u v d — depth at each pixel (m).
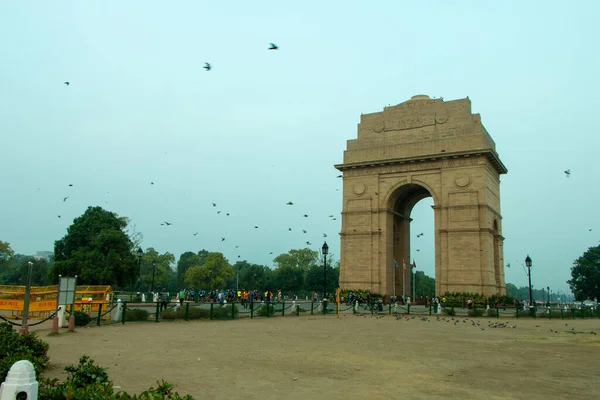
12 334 16.42
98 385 9.12
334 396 12.98
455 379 15.80
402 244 79.88
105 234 77.38
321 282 152.38
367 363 18.56
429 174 71.12
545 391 14.24
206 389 13.50
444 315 53.78
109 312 36.12
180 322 36.97
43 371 15.51
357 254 73.81
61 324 30.09
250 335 28.20
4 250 105.88
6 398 6.92
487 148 66.69
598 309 60.53
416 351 22.47
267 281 171.88
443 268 67.38
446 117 71.75
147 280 157.00
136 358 18.70
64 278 28.06
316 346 23.45
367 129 77.94
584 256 125.31
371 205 74.31
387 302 68.62
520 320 48.47
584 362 19.97
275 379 15.11
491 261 66.75
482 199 66.56
